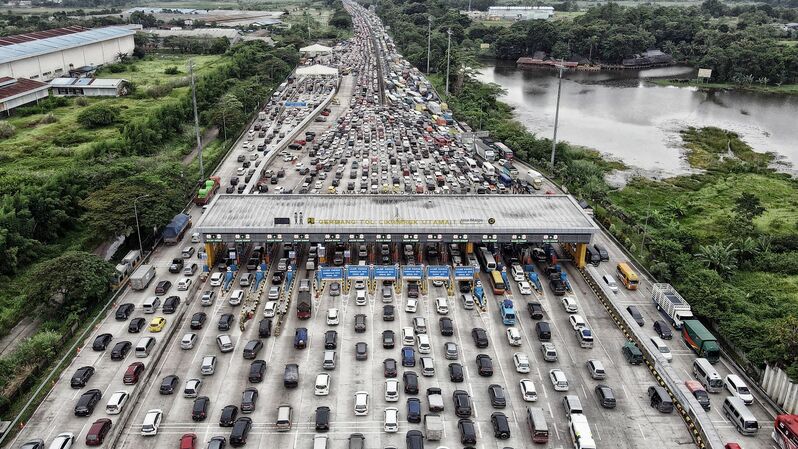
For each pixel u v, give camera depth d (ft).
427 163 632.38
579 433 253.24
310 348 319.06
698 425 262.06
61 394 283.18
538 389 291.58
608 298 362.94
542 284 390.21
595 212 513.45
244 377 296.10
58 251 436.76
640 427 269.03
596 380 299.38
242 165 615.57
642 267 418.10
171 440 256.11
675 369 311.27
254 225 394.52
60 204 458.50
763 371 301.43
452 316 350.84
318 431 261.24
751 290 398.21
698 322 334.44
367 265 385.70
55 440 247.91
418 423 266.98
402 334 328.70
